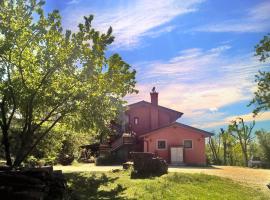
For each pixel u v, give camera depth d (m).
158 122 52.03
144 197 19.09
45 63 21.11
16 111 23.05
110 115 23.53
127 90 22.23
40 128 24.78
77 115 23.28
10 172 12.94
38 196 12.25
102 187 21.84
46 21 20.75
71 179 24.36
